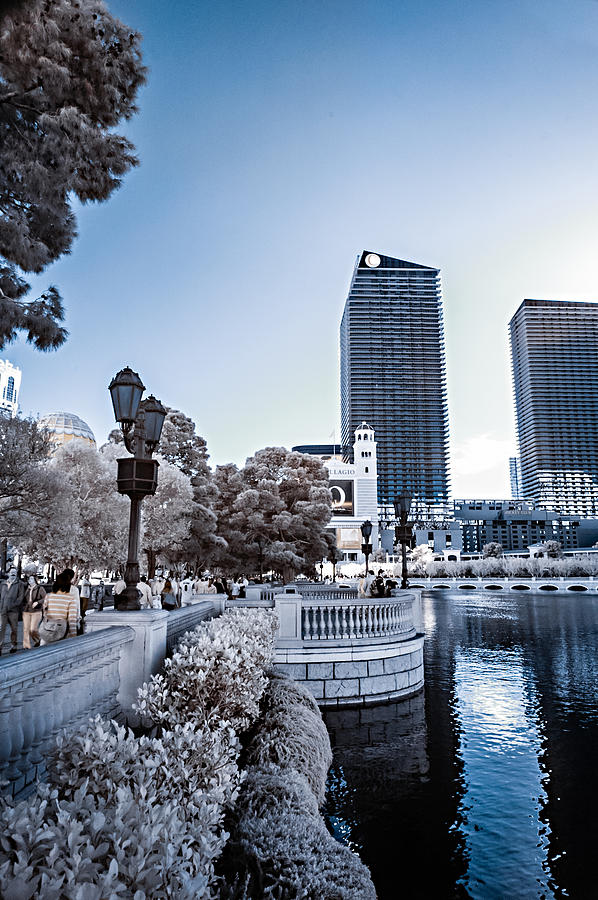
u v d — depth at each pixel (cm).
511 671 1962
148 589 1341
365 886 384
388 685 1370
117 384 816
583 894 604
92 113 1006
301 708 846
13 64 852
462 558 17100
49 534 2033
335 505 14788
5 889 160
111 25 950
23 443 1755
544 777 948
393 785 914
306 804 504
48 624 711
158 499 2948
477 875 645
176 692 600
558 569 10625
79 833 195
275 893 357
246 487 4281
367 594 1861
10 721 404
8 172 945
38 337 1038
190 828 253
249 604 1603
